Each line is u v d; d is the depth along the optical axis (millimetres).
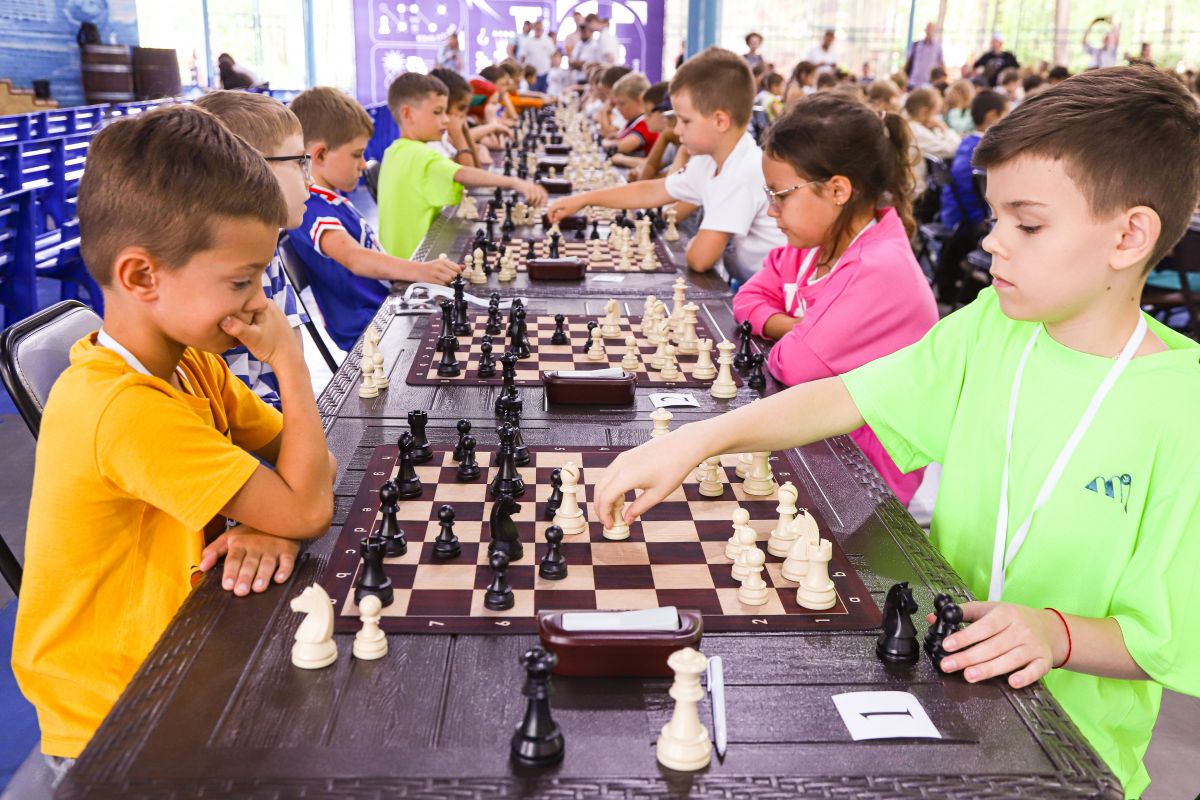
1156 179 1301
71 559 1480
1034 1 16188
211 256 1421
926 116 8562
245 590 1370
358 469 1805
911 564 1519
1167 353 1430
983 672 1205
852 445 1968
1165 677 1333
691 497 1733
